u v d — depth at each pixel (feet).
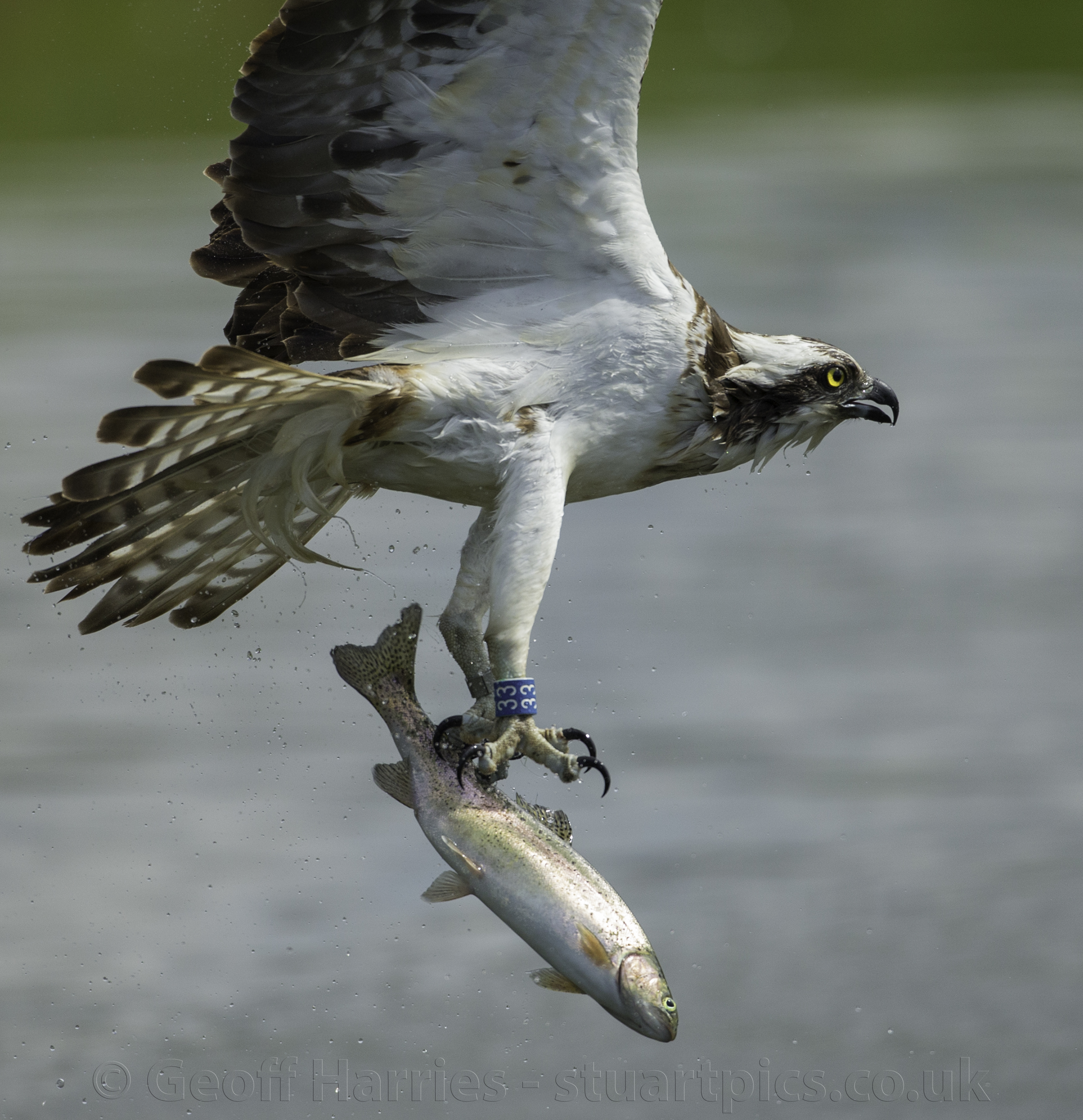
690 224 127.95
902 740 57.93
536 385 33.71
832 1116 41.01
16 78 131.95
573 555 74.13
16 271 110.93
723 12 192.75
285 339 36.35
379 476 34.50
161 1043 43.19
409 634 32.48
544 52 32.19
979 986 44.98
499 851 30.96
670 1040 30.09
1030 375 96.37
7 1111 40.88
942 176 144.97
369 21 32.35
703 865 50.14
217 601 36.37
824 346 36.70
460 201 33.81
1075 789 54.75
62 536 34.22
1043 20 190.39
